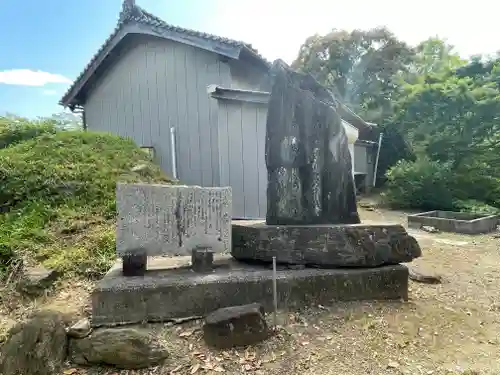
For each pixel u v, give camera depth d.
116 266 3.56
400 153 16.78
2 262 4.10
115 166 7.25
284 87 3.69
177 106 9.09
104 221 5.35
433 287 4.07
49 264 3.96
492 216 8.26
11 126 8.66
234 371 2.47
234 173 6.69
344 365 2.54
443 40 19.69
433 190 11.10
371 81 20.44
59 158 6.93
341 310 3.25
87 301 3.33
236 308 2.83
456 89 10.50
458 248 6.21
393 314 3.25
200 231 3.34
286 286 3.21
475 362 2.61
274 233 3.45
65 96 10.08
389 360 2.61
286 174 3.65
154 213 3.25
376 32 19.97
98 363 2.52
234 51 7.66
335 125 3.74
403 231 3.56
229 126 6.67
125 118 9.80
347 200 3.75
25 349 2.46
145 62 9.45
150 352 2.53
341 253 3.42
